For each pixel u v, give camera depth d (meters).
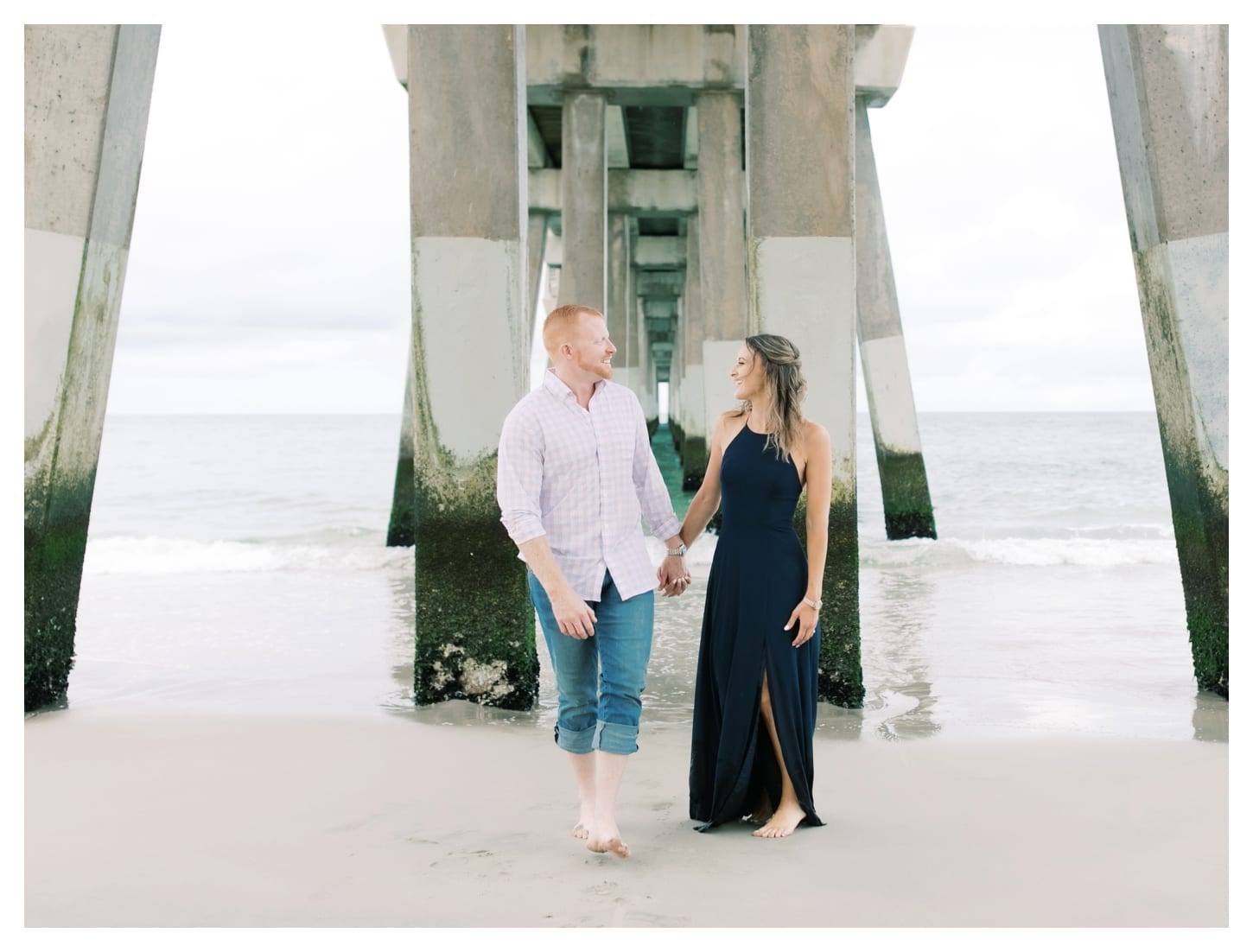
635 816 3.22
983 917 2.45
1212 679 4.87
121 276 4.95
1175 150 4.54
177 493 23.14
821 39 4.81
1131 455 35.81
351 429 78.00
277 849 2.90
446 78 4.75
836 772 3.65
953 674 5.43
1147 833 3.01
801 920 2.43
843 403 4.84
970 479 26.36
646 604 2.88
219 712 4.59
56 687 4.75
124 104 4.74
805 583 3.14
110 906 2.53
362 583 9.09
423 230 4.79
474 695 4.82
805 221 4.84
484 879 2.68
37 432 4.58
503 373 4.80
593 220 14.80
